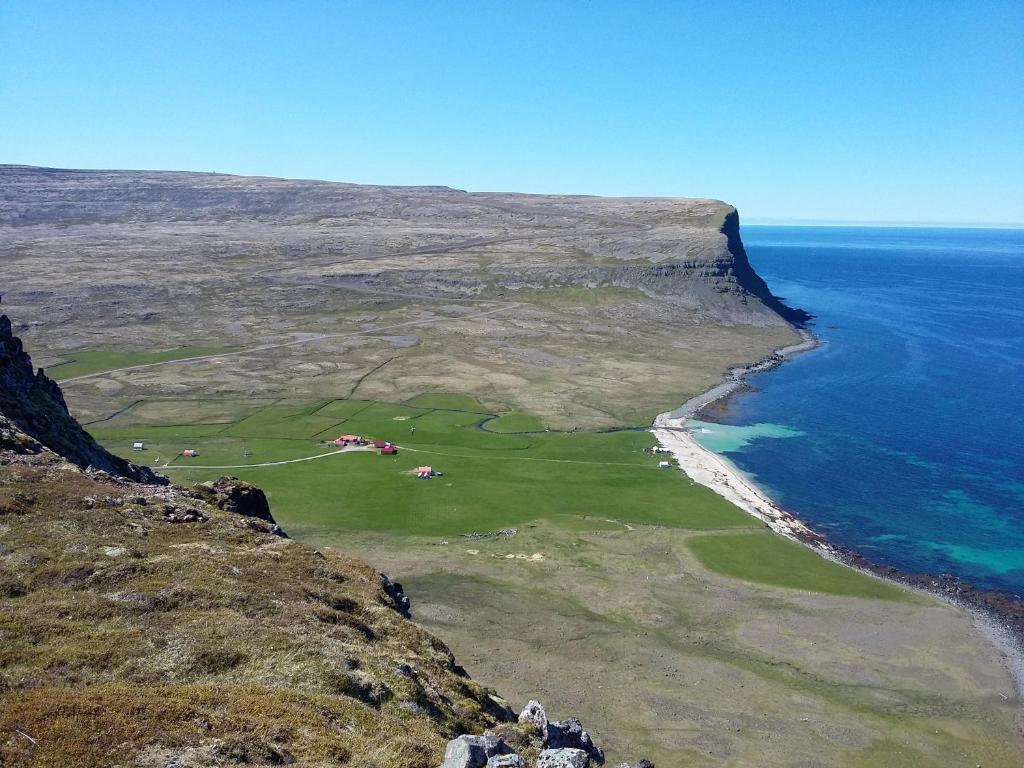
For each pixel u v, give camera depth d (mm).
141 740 20266
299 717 23609
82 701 21672
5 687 22922
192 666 26328
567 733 32031
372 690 27812
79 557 33938
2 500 38094
